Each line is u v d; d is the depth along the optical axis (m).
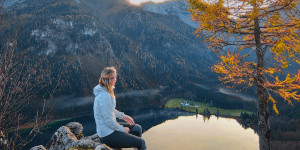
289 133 100.62
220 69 6.07
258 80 5.90
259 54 6.43
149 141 132.25
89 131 137.50
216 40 6.60
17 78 3.13
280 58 6.30
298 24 5.53
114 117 3.26
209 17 6.01
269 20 6.11
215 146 121.25
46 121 3.22
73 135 4.99
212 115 182.25
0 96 2.92
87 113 175.00
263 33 6.40
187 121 169.00
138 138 3.37
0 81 2.92
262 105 6.53
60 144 4.72
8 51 3.06
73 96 190.88
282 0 5.50
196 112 191.75
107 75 3.12
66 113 165.88
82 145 3.58
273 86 5.59
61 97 182.25
